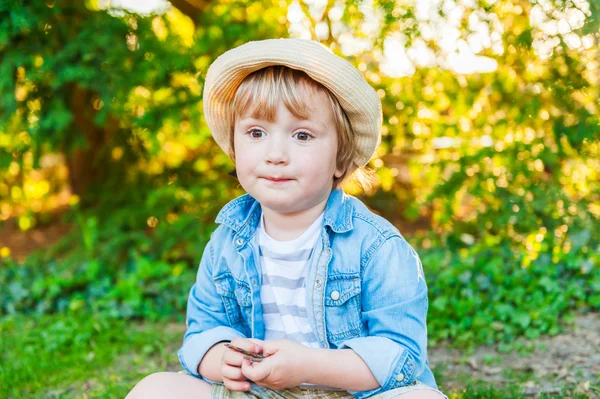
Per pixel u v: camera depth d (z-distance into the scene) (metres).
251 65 1.64
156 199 4.61
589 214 4.05
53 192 6.04
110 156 5.08
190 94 4.26
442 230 4.58
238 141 1.68
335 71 1.60
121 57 4.10
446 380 2.69
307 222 1.73
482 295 3.50
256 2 4.14
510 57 3.86
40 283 3.92
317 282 1.71
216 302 1.84
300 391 1.69
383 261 1.69
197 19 4.63
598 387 2.48
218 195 4.63
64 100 4.33
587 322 3.32
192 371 1.75
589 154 3.97
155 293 3.84
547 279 3.54
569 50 3.71
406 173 4.98
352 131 1.74
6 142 4.54
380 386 1.60
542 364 2.83
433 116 4.27
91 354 3.11
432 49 3.96
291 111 1.60
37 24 3.99
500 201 4.09
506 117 4.02
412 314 1.66
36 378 2.78
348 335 1.71
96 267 4.09
